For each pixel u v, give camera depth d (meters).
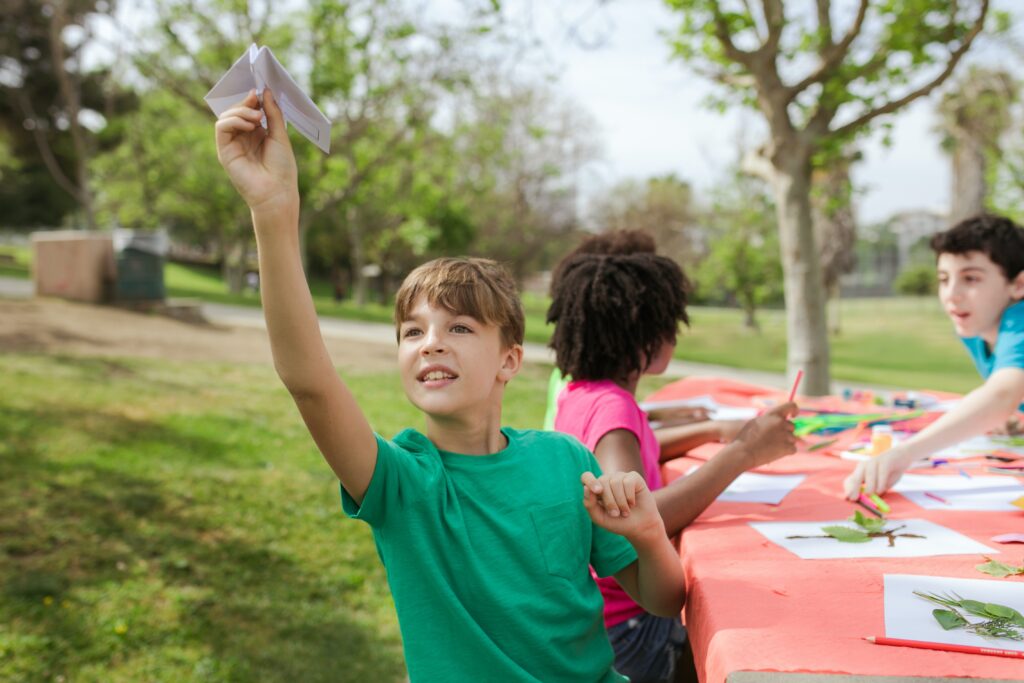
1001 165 14.54
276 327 1.26
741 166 8.26
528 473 1.46
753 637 1.21
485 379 1.42
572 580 1.43
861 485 2.00
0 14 17.52
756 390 3.63
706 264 26.14
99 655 3.29
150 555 4.24
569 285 2.15
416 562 1.35
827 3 7.44
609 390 2.02
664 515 1.80
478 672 1.33
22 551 4.11
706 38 7.89
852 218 24.75
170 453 5.98
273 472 5.80
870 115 7.13
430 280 1.42
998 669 1.10
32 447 5.70
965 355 20.03
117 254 14.41
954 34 6.98
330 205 15.34
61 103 19.42
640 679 1.88
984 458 2.34
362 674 3.36
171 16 13.23
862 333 26.28
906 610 1.30
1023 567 1.44
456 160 18.94
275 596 3.97
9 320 11.79
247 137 1.26
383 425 7.69
